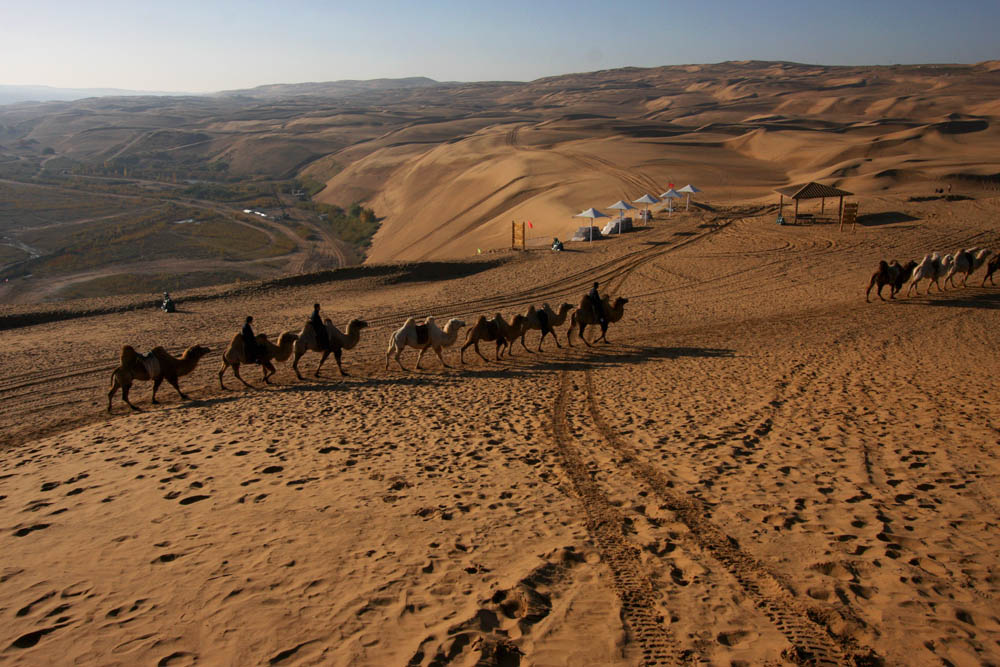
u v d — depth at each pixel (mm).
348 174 144625
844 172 70625
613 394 13461
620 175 77062
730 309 24562
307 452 9820
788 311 23641
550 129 162250
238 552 6398
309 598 5480
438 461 9219
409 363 18188
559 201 63500
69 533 7066
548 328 18984
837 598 5348
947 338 18219
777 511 7125
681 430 10539
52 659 4766
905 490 7688
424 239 74500
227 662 4660
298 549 6414
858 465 8578
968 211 41406
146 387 16062
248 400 14117
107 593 5707
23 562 6410
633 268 33531
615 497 7691
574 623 5043
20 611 5477
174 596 5594
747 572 5844
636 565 5992
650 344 19531
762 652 4660
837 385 13375
